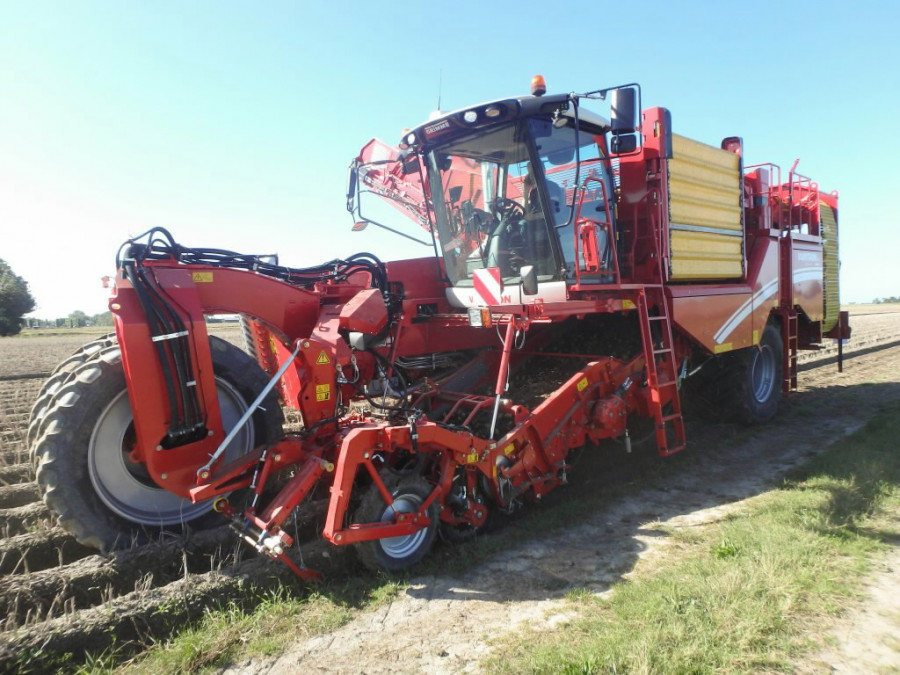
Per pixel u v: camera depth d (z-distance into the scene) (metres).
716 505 4.96
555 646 2.92
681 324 6.08
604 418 5.16
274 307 4.34
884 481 5.02
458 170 5.78
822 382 10.77
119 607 3.17
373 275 5.31
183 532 3.99
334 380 4.15
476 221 5.73
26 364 19.92
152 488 3.98
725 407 7.38
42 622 3.05
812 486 5.14
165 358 3.53
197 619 3.32
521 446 4.65
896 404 8.54
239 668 2.90
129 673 2.85
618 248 6.13
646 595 3.33
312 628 3.21
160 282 3.68
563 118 5.11
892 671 2.64
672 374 5.85
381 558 3.75
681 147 6.23
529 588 3.63
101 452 3.76
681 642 2.82
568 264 5.41
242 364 4.25
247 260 4.43
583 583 3.66
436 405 5.17
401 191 7.50
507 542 4.30
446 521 4.20
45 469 3.51
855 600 3.22
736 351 7.30
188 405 3.61
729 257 7.04
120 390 3.77
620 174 6.14
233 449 4.23
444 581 3.77
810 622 3.02
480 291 5.16
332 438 4.07
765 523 4.26
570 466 5.13
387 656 2.96
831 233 9.84
